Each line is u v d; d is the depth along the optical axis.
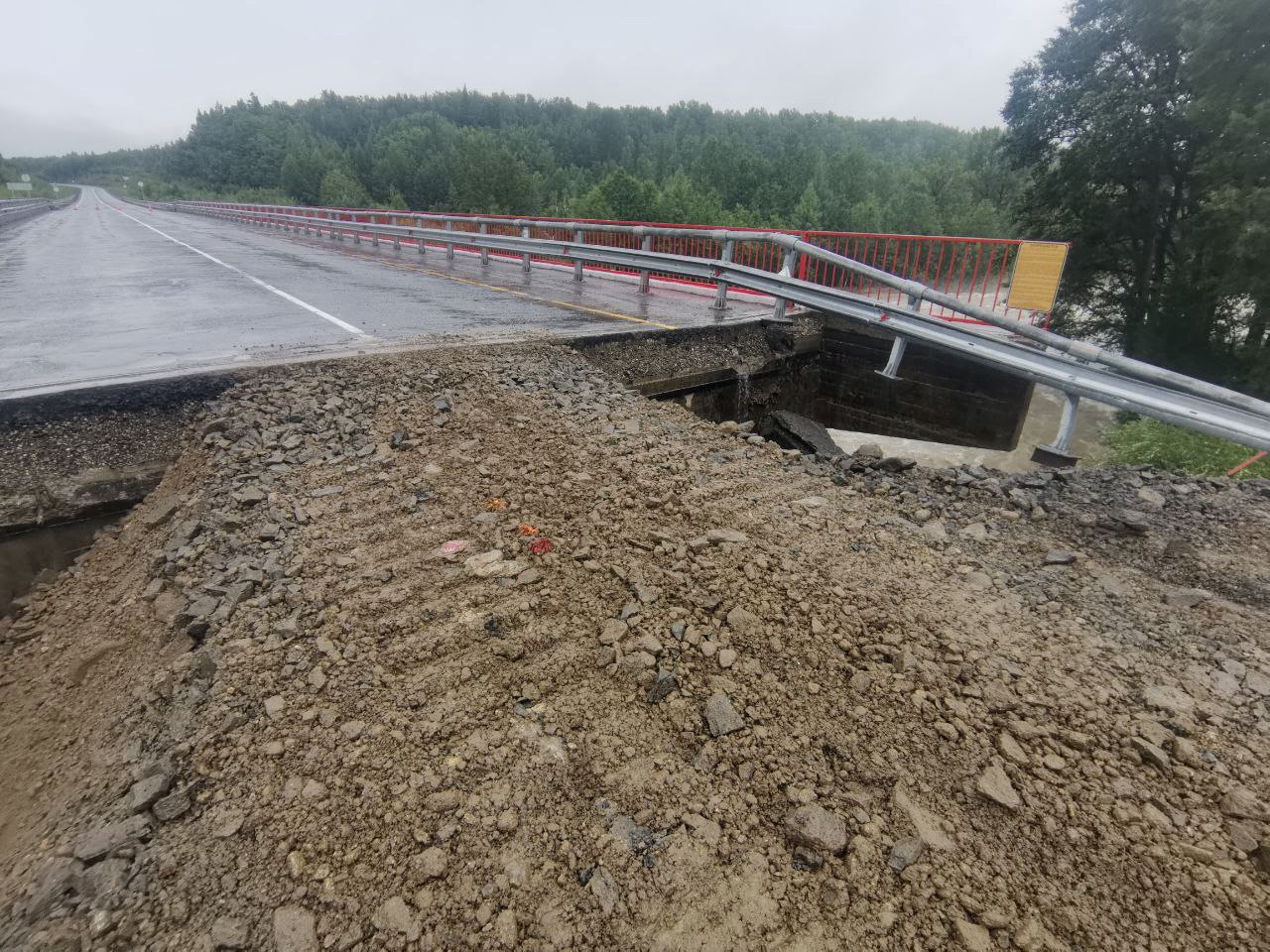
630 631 2.81
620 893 1.83
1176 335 19.06
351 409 5.01
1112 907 1.78
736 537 3.44
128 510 4.29
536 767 2.23
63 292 10.26
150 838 2.02
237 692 2.54
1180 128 17.94
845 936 1.74
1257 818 1.99
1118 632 2.88
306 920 1.77
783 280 8.02
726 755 2.27
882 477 4.55
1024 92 22.27
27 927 1.78
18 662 3.34
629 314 8.80
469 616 2.93
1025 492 4.26
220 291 10.52
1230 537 3.72
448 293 10.78
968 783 2.14
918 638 2.74
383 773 2.19
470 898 1.82
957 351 6.05
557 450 4.47
